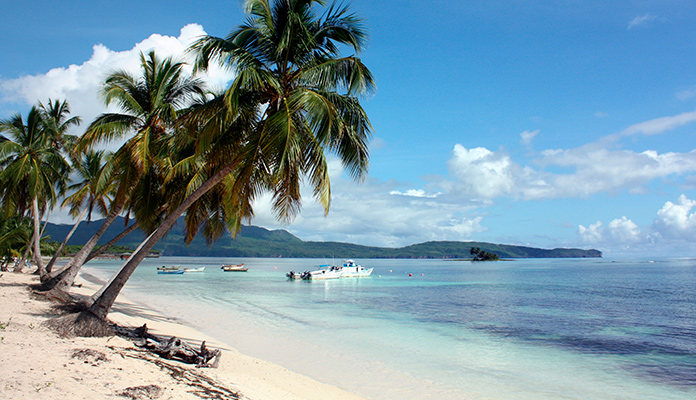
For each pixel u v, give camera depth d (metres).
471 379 12.15
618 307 31.12
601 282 63.69
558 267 153.00
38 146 22.95
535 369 13.49
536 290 47.16
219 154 11.46
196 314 22.44
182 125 12.54
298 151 9.70
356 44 10.88
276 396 8.30
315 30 11.06
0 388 5.18
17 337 8.41
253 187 11.61
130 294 33.00
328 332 18.84
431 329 20.45
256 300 32.22
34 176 20.78
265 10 10.64
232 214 14.80
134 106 15.66
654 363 14.53
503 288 50.75
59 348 7.96
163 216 18.48
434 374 12.52
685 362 14.66
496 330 20.62
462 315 25.89
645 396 11.05
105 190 18.30
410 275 83.94
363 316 24.56
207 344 14.08
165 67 15.69
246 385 8.54
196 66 10.42
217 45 10.20
